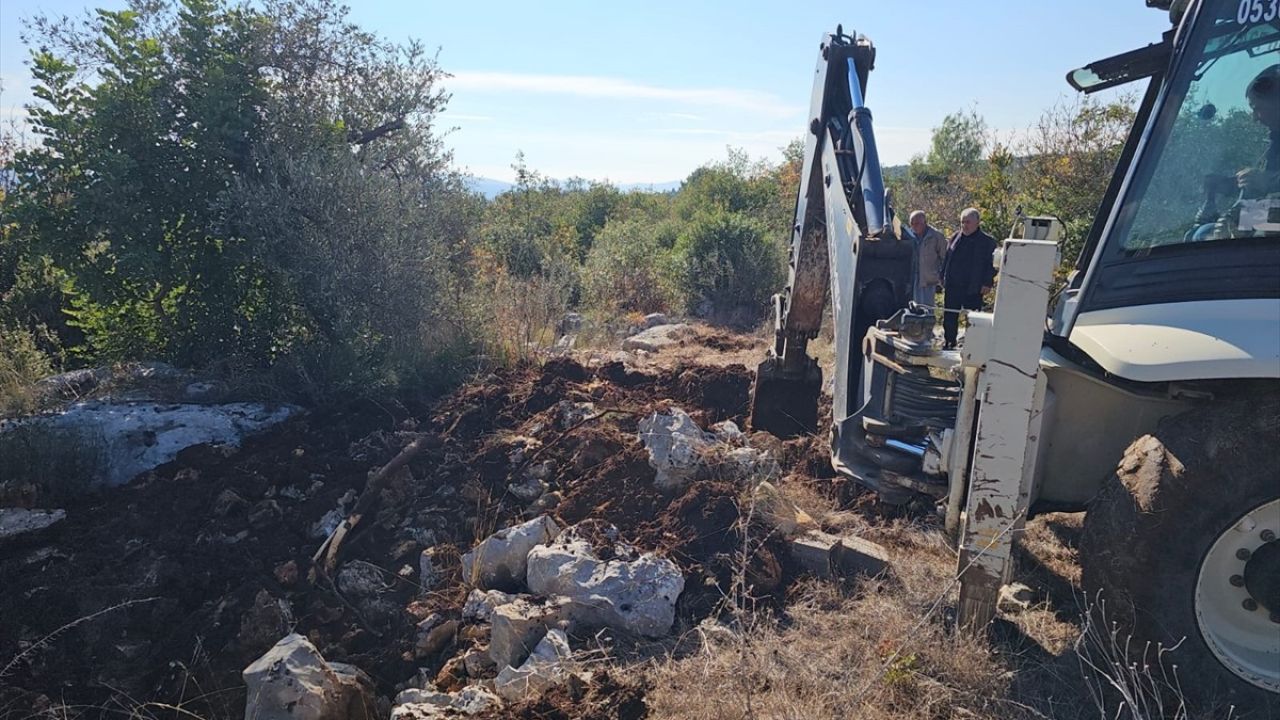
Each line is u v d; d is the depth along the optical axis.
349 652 4.64
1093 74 4.49
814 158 6.31
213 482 5.66
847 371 5.12
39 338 8.34
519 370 7.97
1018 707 3.75
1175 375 3.49
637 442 5.98
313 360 7.38
